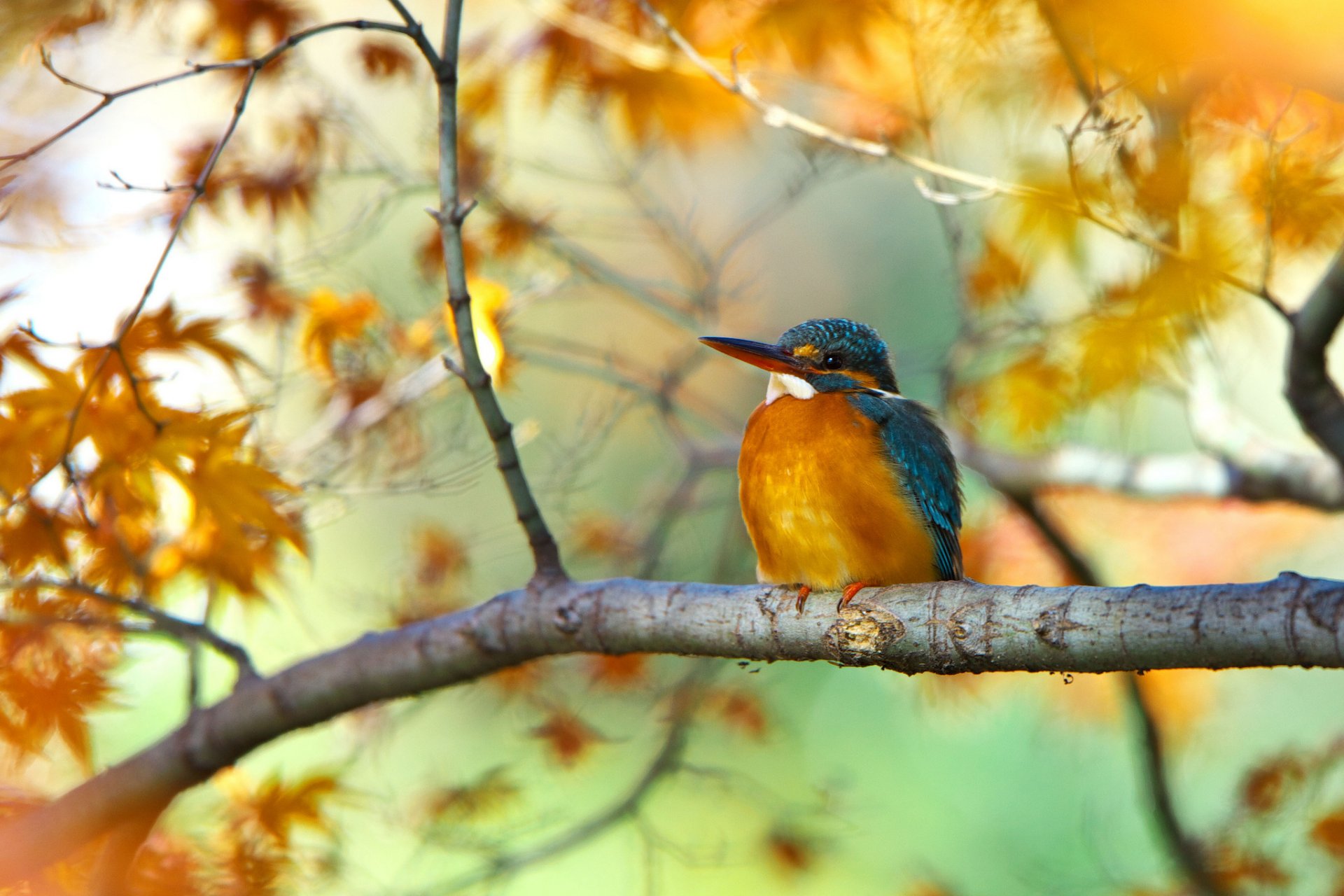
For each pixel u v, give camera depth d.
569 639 7.77
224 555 8.09
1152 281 8.60
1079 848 17.95
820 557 7.83
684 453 14.20
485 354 9.80
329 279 11.30
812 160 12.02
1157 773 11.82
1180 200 8.29
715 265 13.25
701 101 10.81
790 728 14.11
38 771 10.42
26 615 7.65
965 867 19.28
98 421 7.11
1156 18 7.52
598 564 14.61
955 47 9.75
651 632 7.55
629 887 15.46
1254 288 8.07
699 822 15.25
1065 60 8.67
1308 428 8.55
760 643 7.27
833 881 15.46
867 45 10.08
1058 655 6.20
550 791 14.45
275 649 14.28
